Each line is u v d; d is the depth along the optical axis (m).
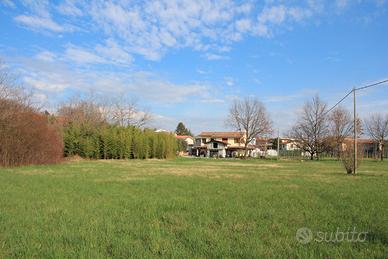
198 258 5.79
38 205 10.70
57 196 12.75
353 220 8.91
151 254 5.99
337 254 6.04
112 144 56.00
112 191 14.58
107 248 6.35
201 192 14.63
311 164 49.47
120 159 57.22
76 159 49.62
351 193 14.59
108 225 8.05
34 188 15.03
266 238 7.11
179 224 8.41
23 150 31.91
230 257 5.84
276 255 5.98
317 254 6.05
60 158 37.88
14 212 9.46
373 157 83.12
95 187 15.92
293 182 19.94
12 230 7.48
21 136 31.59
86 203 11.26
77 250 6.16
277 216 9.38
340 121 73.88
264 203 11.62
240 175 25.75
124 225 8.12
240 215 9.48
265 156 85.69
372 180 21.92
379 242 6.81
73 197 12.59
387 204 11.56
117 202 11.55
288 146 100.81
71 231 7.45
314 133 75.06
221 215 9.47
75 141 51.62
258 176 24.80
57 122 49.56
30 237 6.93
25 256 5.80
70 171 26.53
